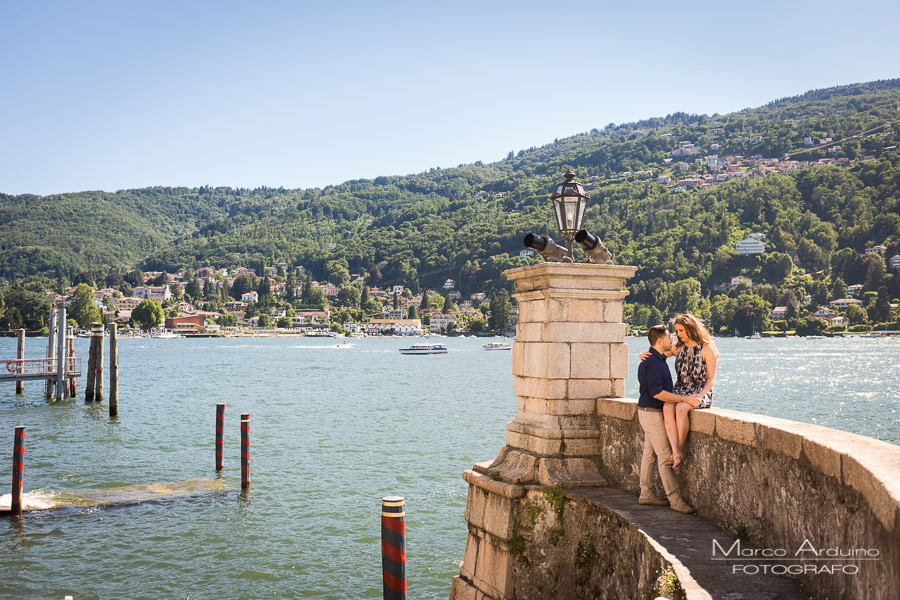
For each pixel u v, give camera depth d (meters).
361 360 129.38
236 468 25.16
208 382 71.81
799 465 5.52
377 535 17.55
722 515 6.84
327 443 30.95
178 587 14.28
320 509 19.73
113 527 17.86
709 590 5.27
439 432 34.88
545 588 8.44
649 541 6.45
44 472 24.34
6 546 16.36
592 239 9.53
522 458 9.09
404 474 24.38
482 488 9.36
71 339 46.81
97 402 43.94
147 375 82.62
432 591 14.20
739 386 68.94
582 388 9.00
